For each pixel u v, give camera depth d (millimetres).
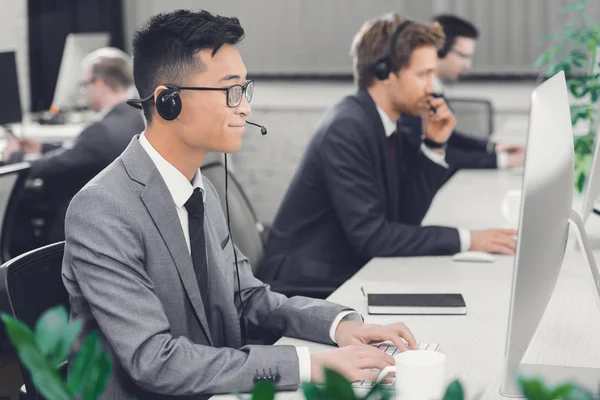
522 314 1509
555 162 1444
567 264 2461
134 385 1726
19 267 1880
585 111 3225
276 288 2652
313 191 2881
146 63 1781
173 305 1776
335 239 2895
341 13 6035
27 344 828
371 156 2824
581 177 3188
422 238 2643
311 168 2869
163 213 1765
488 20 5758
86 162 4227
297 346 1869
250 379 1637
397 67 2820
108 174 1762
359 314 1920
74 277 1742
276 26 6152
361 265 2912
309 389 827
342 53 6078
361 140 2797
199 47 1746
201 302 1805
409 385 1454
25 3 6227
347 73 6094
